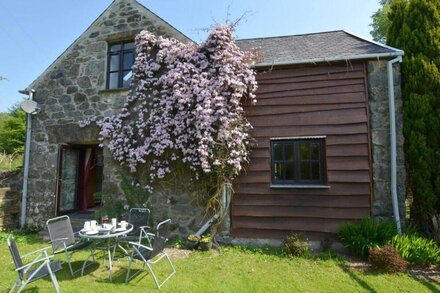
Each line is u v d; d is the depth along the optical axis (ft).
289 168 18.74
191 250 17.48
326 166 17.84
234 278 13.07
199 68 19.72
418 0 18.44
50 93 24.82
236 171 18.44
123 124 21.76
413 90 17.24
